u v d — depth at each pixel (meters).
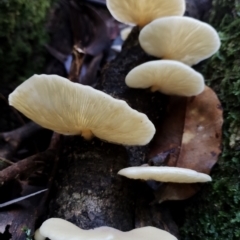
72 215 0.08
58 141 0.10
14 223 0.08
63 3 0.15
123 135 0.08
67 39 0.15
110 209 0.09
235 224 0.09
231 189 0.09
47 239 0.08
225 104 0.10
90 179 0.09
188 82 0.10
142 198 0.09
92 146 0.09
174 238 0.08
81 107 0.07
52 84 0.07
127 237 0.07
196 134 0.10
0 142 0.11
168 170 0.08
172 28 0.10
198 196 0.10
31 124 0.12
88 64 0.15
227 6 0.13
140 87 0.10
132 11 0.11
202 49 0.10
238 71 0.11
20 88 0.07
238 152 0.09
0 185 0.09
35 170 0.10
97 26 0.16
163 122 0.11
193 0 0.14
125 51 0.11
